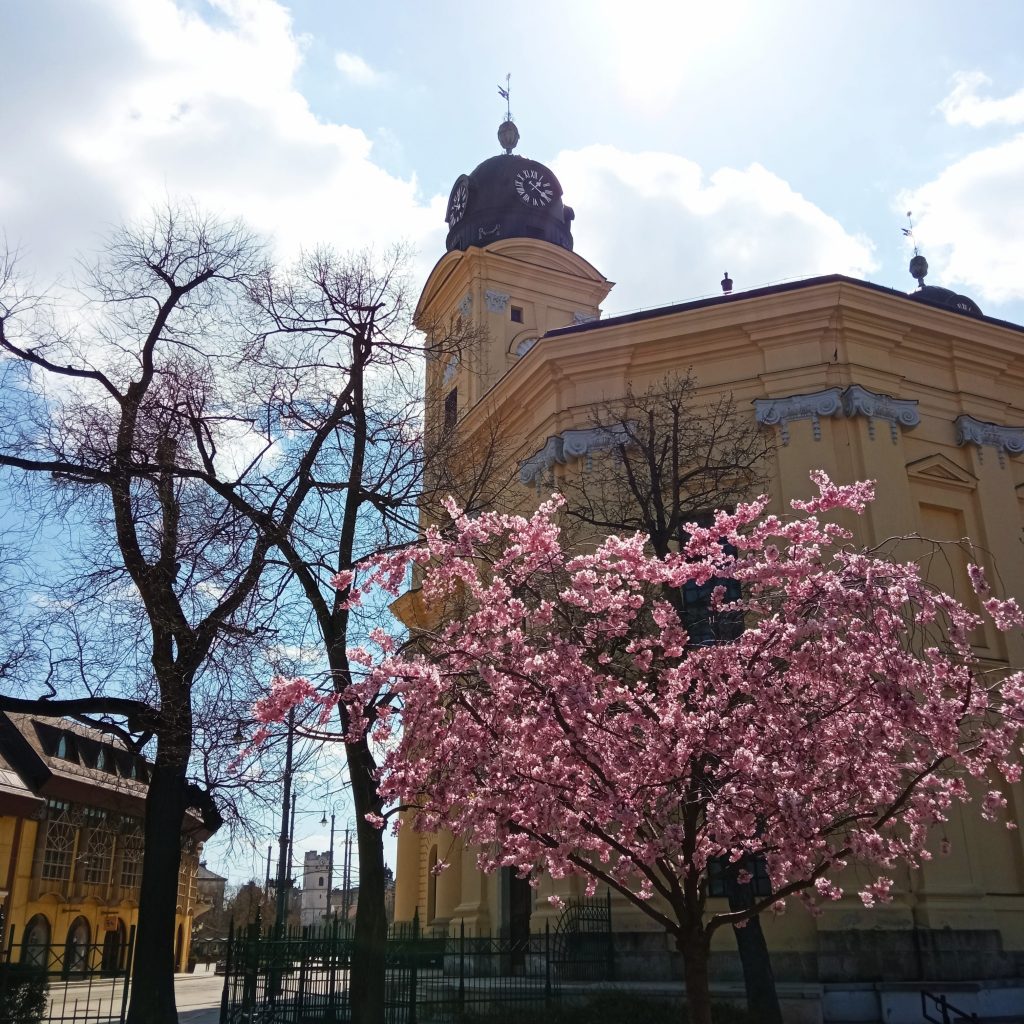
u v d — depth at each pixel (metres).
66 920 39.75
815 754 8.66
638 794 8.65
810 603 8.79
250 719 10.62
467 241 37.03
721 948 18.73
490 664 8.48
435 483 17.12
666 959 18.70
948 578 22.44
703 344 23.59
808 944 18.53
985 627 22.08
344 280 16.47
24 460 15.21
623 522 17.91
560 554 9.88
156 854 14.47
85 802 39.50
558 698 8.48
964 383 24.23
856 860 9.47
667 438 18.48
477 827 9.01
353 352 16.42
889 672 8.35
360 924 13.03
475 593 9.92
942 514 23.19
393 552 11.18
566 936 18.78
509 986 17.41
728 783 8.34
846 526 21.22
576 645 8.98
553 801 8.41
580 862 8.82
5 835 35.78
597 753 8.64
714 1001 14.89
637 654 9.45
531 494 24.23
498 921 23.81
